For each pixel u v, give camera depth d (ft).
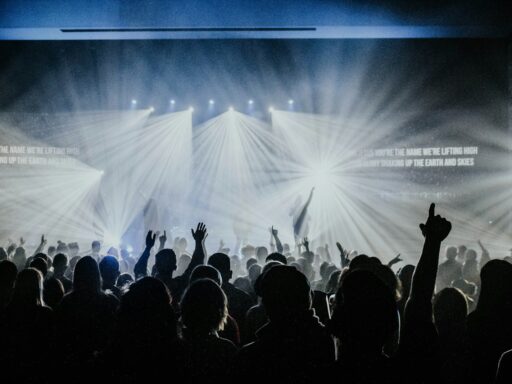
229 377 7.07
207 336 8.25
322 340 7.14
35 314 9.92
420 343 6.33
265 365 6.91
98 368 7.75
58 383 9.36
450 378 10.61
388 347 8.77
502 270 9.53
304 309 7.30
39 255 18.35
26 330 9.69
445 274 19.10
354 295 5.80
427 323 6.47
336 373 5.70
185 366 7.77
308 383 5.94
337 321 5.82
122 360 7.61
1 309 10.46
